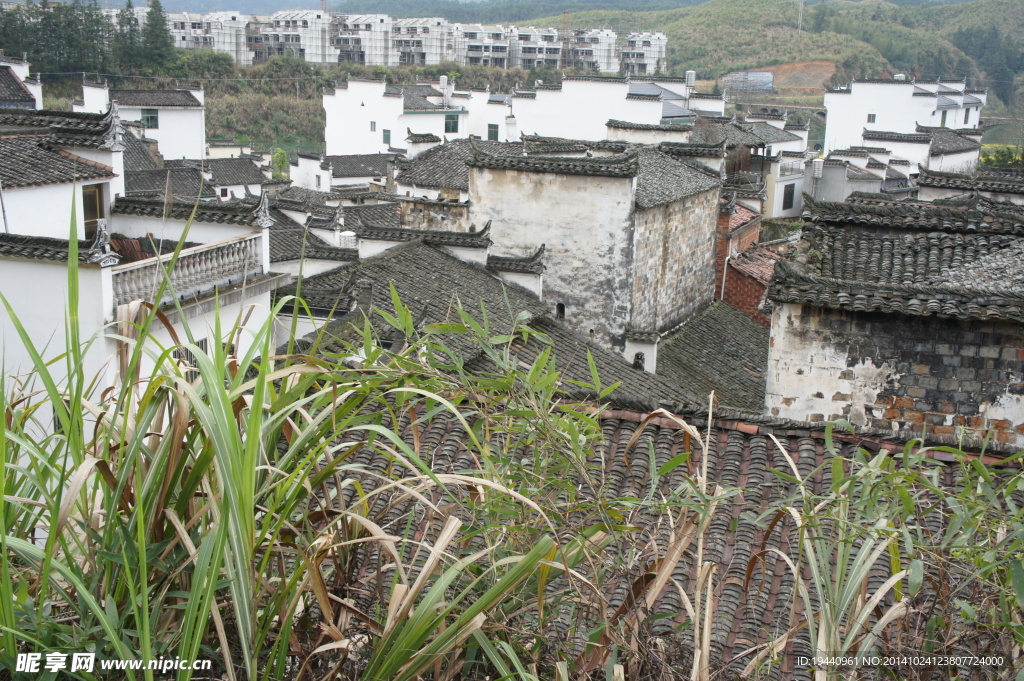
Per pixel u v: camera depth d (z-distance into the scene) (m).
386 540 4.02
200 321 14.23
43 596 3.61
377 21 104.50
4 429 3.49
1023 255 12.66
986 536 5.45
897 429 11.91
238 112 80.12
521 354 16.73
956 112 67.50
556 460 5.60
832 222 13.55
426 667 3.96
